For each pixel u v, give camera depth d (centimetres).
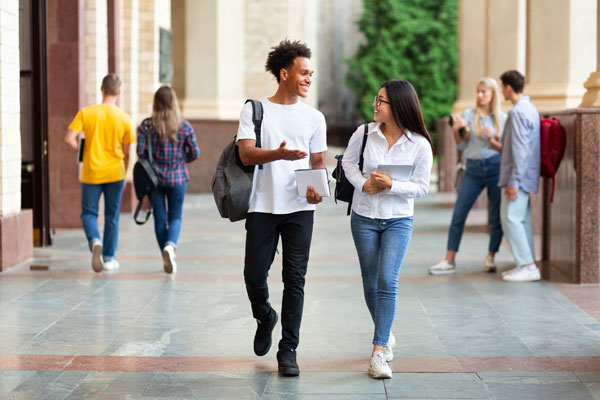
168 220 968
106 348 640
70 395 529
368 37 4206
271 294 845
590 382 558
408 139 576
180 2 2231
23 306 788
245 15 2581
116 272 973
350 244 1233
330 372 582
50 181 1367
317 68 4612
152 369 586
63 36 1342
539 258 1091
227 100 2245
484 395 532
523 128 894
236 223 1490
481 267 1020
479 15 2048
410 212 586
